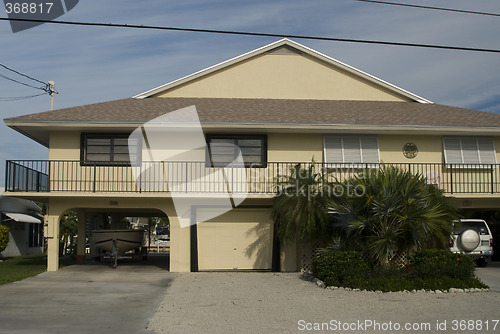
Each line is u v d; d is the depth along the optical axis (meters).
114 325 9.66
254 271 18.38
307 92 23.53
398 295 12.91
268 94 23.41
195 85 23.31
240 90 23.36
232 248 18.61
